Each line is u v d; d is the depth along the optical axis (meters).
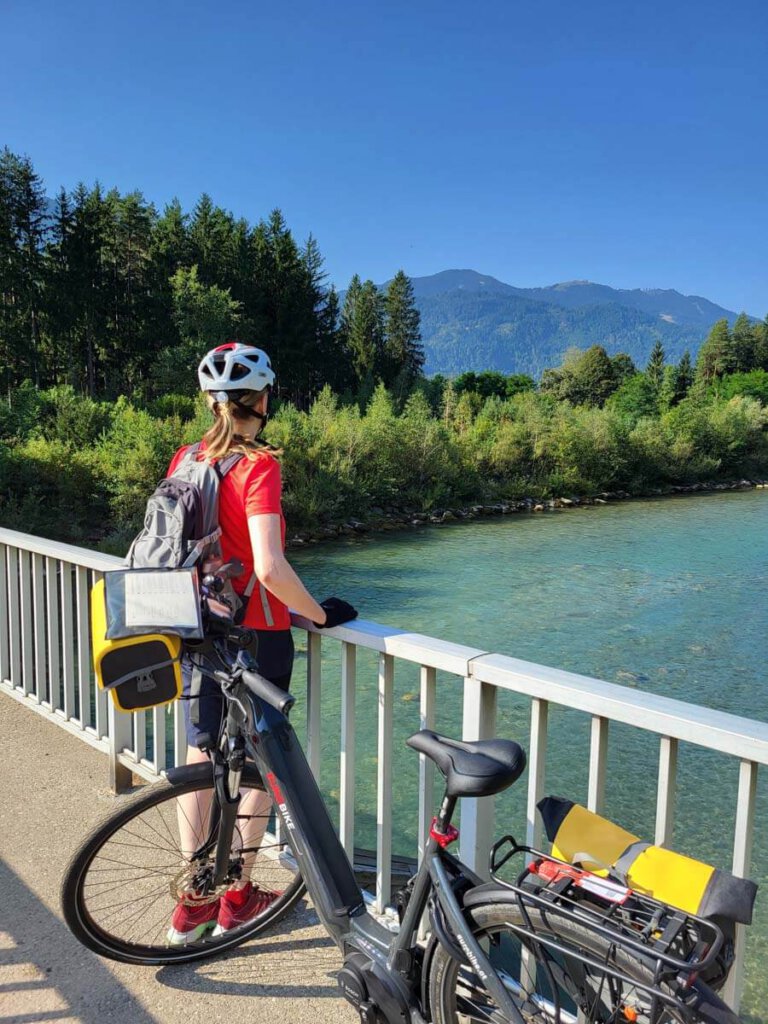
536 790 1.96
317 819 1.90
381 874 2.45
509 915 1.53
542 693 1.86
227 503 1.97
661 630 11.15
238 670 1.86
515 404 38.78
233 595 1.97
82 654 3.64
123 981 2.22
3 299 50.47
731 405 47.47
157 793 2.15
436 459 26.00
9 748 3.73
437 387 61.69
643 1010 1.35
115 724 3.28
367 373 71.25
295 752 1.93
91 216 53.56
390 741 2.38
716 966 1.29
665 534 21.58
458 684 8.42
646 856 1.40
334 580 14.86
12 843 2.91
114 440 20.27
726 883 1.31
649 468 35.38
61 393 24.78
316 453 22.36
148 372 53.84
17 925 2.45
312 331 65.19
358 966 1.79
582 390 101.00
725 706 8.30
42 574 3.98
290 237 65.94
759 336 122.19
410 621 11.69
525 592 13.72
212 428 2.04
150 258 58.28
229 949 2.35
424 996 1.74
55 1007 2.12
